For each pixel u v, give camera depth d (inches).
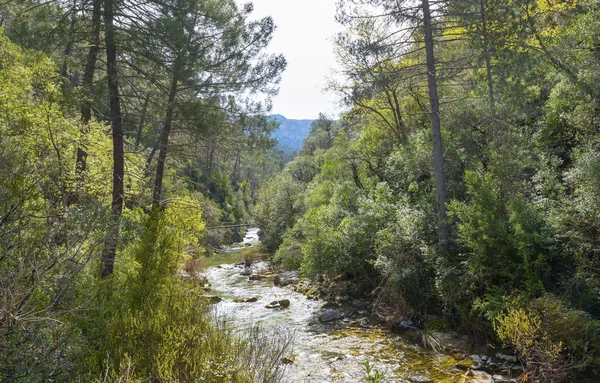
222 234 1540.4
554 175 403.5
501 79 473.1
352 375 319.0
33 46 434.9
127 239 273.3
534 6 496.7
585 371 273.6
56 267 198.8
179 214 626.8
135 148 645.3
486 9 483.5
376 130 909.2
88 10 440.1
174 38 451.5
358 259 581.9
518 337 280.8
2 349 155.6
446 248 426.6
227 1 577.3
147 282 289.6
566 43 508.7
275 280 796.0
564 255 322.0
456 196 551.5
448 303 406.6
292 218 1267.2
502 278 352.5
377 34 615.5
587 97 437.4
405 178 679.7
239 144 590.6
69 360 185.9
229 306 579.5
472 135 618.5
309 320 497.4
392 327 449.1
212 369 179.5
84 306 220.5
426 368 328.5
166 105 510.6
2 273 174.6
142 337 211.8
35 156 281.1
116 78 467.2
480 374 306.8
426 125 788.0
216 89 551.5
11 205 195.2
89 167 500.4
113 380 170.1
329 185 1016.2
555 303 285.4
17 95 355.6
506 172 417.7
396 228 497.4
